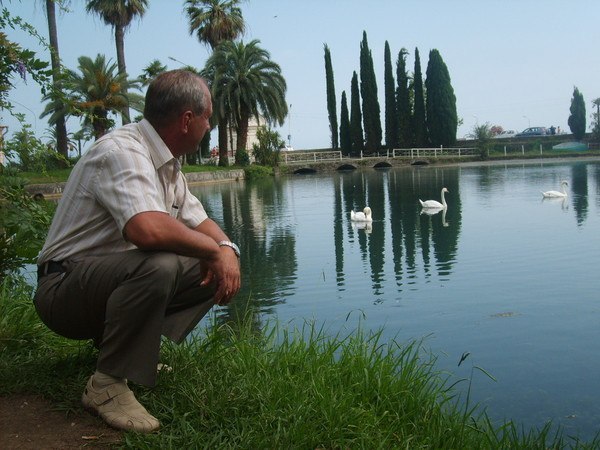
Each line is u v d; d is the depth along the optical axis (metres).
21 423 2.42
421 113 71.75
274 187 34.09
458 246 11.30
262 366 3.22
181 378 2.84
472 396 4.23
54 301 2.46
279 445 2.38
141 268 2.32
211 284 2.59
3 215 4.08
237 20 48.44
